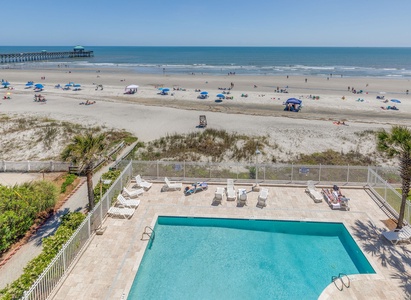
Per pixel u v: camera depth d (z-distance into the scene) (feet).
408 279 39.50
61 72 319.88
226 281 41.52
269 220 53.62
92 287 37.93
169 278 41.83
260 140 108.27
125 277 39.75
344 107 169.68
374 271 41.16
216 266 44.42
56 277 37.32
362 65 454.40
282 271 43.55
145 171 69.41
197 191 64.13
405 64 470.39
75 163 53.62
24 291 31.48
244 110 159.12
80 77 280.10
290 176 67.00
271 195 62.44
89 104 162.09
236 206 58.13
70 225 48.44
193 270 43.52
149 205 58.18
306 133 116.57
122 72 331.98
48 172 82.74
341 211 56.29
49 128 118.11
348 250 48.24
